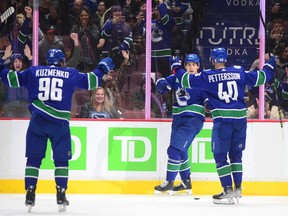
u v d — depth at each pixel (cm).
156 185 2112
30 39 2153
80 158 2105
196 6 2273
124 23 2170
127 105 2139
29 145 1694
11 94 2133
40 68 1703
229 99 1848
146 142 2114
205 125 2119
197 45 2267
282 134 2064
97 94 2130
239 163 1888
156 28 2167
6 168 2100
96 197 2030
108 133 2108
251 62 2277
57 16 2178
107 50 2173
